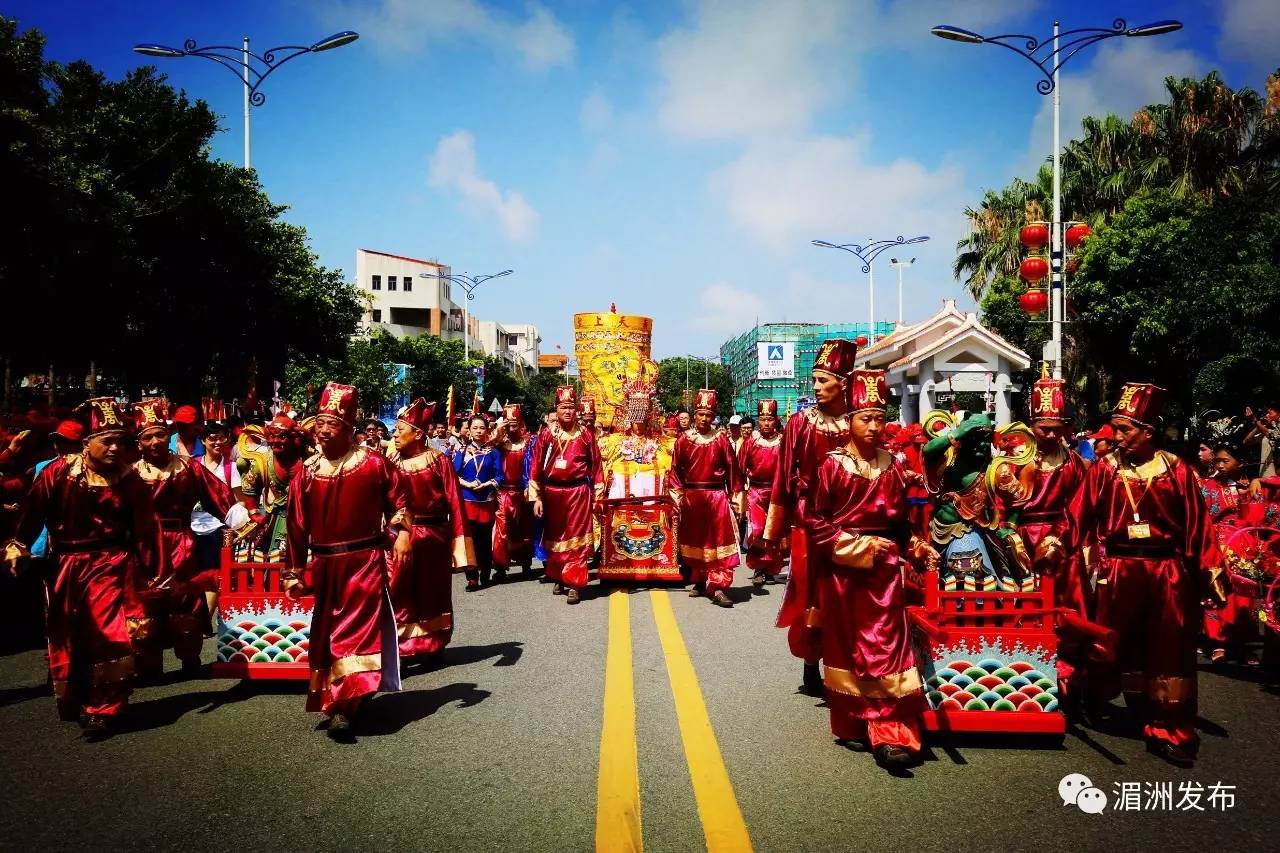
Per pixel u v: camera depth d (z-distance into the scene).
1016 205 30.98
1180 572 5.09
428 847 3.87
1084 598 5.55
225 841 3.95
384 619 5.57
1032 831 4.02
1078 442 10.50
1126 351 22.17
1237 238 21.25
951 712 5.11
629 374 12.28
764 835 3.96
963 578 5.24
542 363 136.62
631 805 4.26
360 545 5.49
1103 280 21.84
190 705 5.97
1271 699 6.19
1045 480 6.09
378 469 5.56
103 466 5.56
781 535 6.09
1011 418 24.05
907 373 24.66
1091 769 4.77
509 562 11.31
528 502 11.73
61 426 7.35
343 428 5.54
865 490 4.93
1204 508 5.08
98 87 17.39
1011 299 28.70
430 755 4.97
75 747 5.16
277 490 6.64
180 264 19.00
